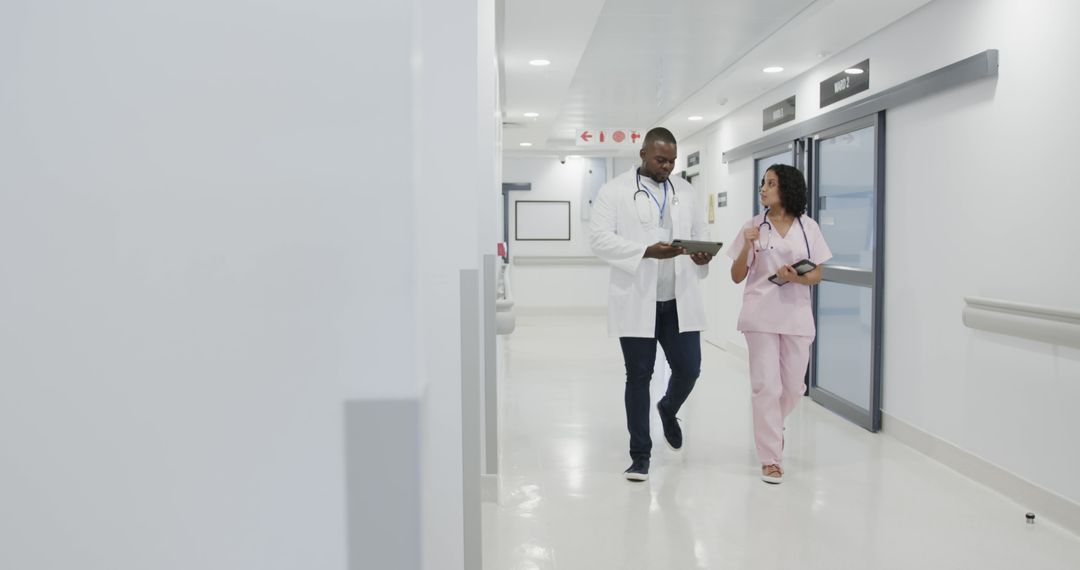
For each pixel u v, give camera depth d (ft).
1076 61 10.29
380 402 1.74
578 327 35.22
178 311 1.75
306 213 1.71
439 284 4.89
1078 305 10.30
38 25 1.73
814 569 9.06
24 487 1.81
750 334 12.41
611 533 10.18
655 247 11.60
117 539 1.81
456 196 5.68
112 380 1.77
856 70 16.90
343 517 1.77
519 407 18.10
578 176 41.78
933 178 13.85
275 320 1.73
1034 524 10.53
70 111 1.74
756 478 12.55
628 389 12.46
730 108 26.20
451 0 4.94
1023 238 11.41
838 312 18.26
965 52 12.83
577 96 26.45
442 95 5.09
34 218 1.76
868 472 12.93
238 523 1.78
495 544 9.78
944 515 10.85
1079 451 10.25
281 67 1.69
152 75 1.72
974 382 12.59
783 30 16.53
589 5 14.84
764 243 12.29
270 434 1.76
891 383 15.39
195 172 1.72
